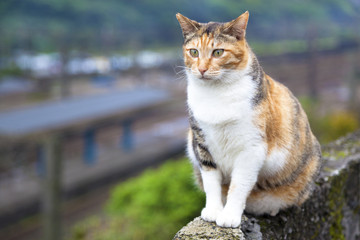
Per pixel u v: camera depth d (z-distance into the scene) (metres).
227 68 1.93
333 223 2.59
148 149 11.88
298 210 2.27
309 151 2.24
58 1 20.14
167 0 19.70
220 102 1.91
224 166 2.04
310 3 17.97
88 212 8.36
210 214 2.00
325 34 16.72
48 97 12.92
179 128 14.12
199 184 2.42
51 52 15.73
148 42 18.14
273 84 2.15
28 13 19.53
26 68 14.85
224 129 1.91
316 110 11.34
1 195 8.00
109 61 15.48
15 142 7.26
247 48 2.04
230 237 1.85
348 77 14.66
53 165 6.83
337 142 3.27
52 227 6.89
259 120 1.89
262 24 16.78
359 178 2.89
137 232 5.96
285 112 2.07
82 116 9.62
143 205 6.06
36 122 8.62
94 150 10.75
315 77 15.11
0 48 14.67
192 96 2.03
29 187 8.35
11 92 13.03
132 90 13.81
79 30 17.47
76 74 14.18
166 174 6.30
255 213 2.21
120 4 21.23
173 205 5.86
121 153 11.39
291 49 15.70
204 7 16.88
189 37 2.10
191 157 2.30
